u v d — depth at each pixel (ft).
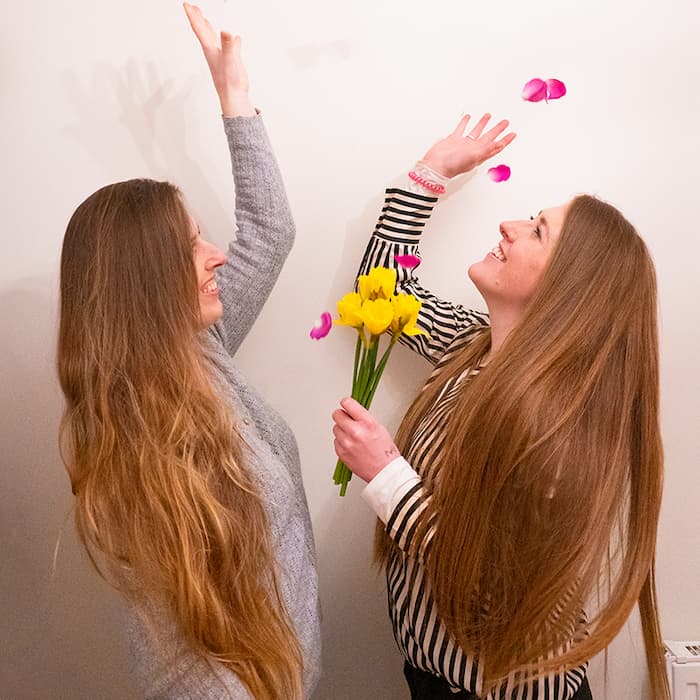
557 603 3.03
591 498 2.95
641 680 4.50
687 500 4.28
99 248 2.92
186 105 3.90
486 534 2.99
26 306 4.13
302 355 4.19
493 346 3.45
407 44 3.80
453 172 3.64
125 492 2.80
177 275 2.94
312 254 4.06
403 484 3.15
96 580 4.42
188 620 2.74
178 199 3.05
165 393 2.88
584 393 2.96
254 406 3.38
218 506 2.83
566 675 3.52
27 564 4.44
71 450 3.04
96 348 2.88
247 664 2.84
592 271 3.06
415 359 4.17
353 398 3.30
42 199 4.01
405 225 3.69
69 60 3.85
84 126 3.93
